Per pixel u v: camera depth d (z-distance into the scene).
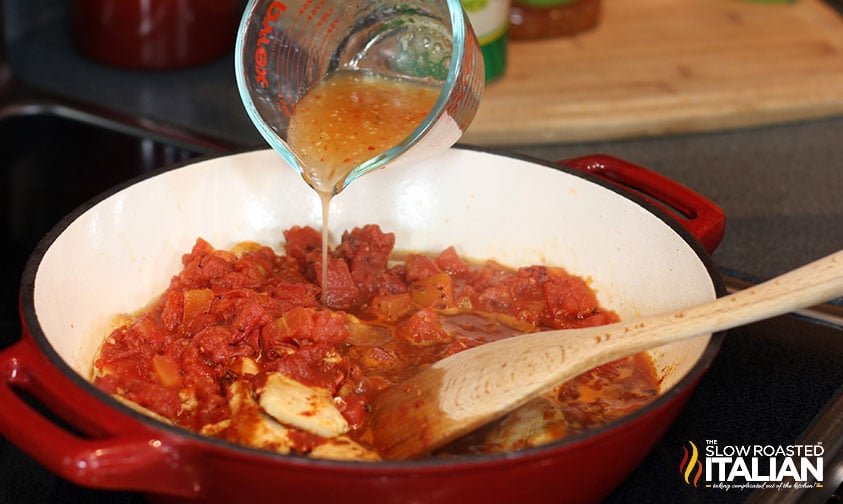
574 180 0.87
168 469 0.65
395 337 0.83
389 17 0.82
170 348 0.79
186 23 1.19
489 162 0.89
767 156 1.11
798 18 1.34
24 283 0.72
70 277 0.78
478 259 0.91
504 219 0.90
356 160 0.80
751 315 0.71
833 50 1.26
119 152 1.08
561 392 0.78
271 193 0.90
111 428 0.65
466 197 0.91
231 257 0.87
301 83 0.84
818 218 1.01
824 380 0.81
